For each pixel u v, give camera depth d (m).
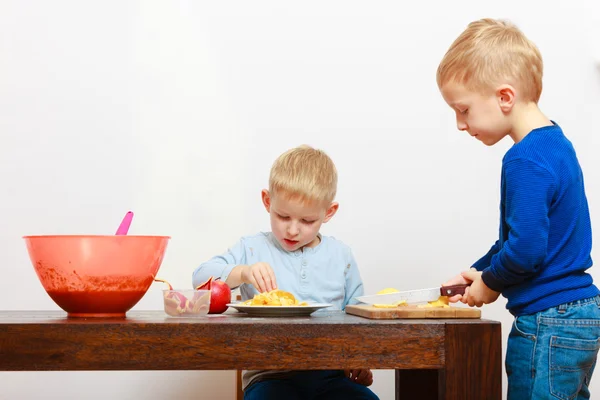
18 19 2.26
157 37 2.29
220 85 2.29
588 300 1.34
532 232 1.27
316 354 1.04
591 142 2.33
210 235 2.26
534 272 1.32
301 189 1.63
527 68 1.44
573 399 1.32
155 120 2.27
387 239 2.28
